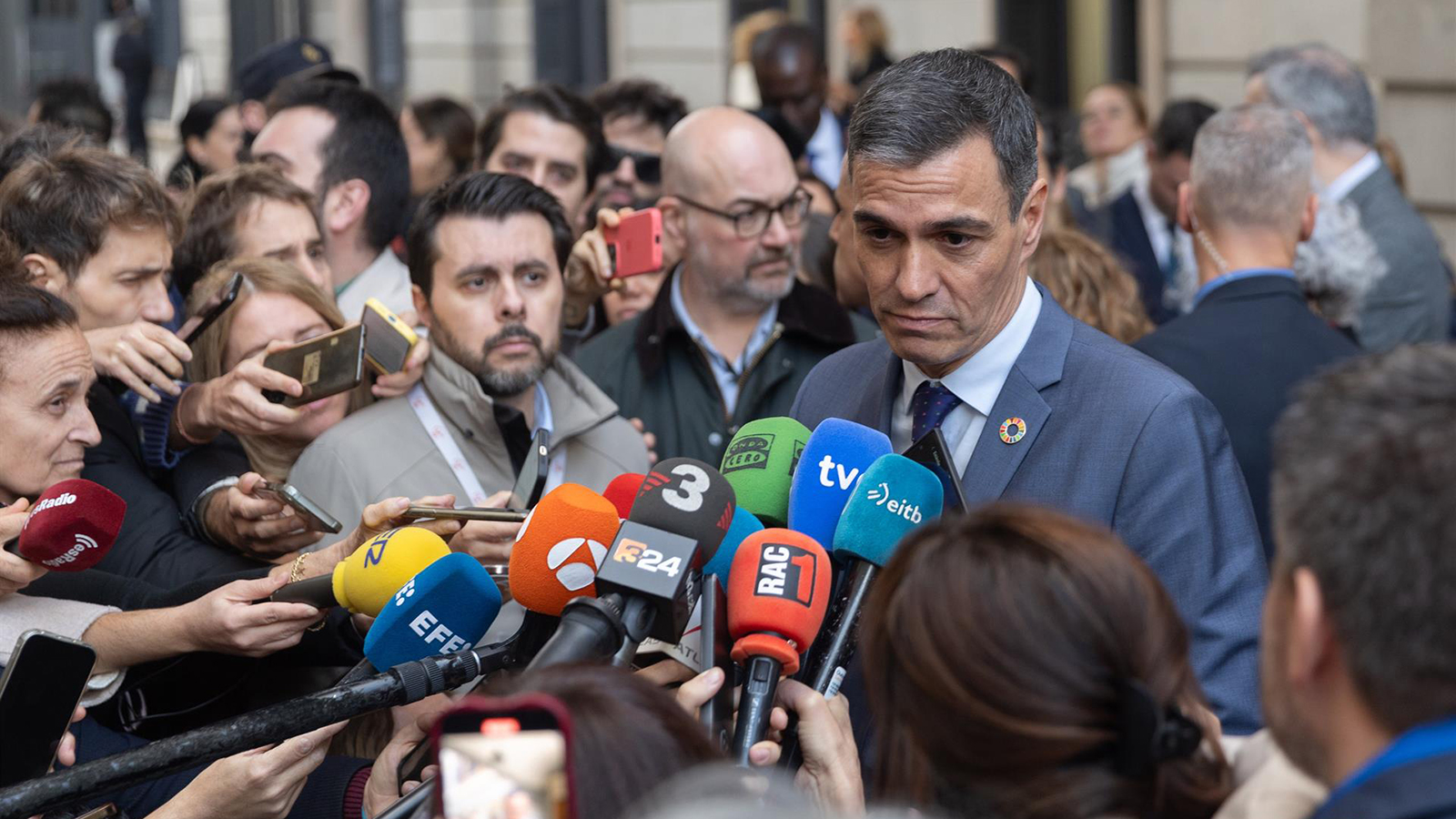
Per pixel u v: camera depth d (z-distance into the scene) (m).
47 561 1.75
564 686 1.06
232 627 1.93
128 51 12.70
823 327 3.37
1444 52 6.44
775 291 3.31
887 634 1.22
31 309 2.04
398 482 2.54
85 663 1.51
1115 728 1.15
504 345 2.60
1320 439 1.05
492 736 0.97
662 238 3.36
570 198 4.28
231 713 2.28
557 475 2.71
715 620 1.61
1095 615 1.15
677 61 11.16
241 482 2.32
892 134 1.82
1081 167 7.65
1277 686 1.11
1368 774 1.02
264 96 5.16
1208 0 7.75
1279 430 1.11
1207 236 3.02
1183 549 1.84
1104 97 6.45
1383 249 4.03
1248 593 1.85
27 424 2.02
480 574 1.70
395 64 12.48
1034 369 1.95
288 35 12.73
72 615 2.03
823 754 1.56
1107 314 3.27
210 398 2.50
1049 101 8.86
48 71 14.66
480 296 2.62
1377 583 1.00
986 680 1.14
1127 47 8.31
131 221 2.60
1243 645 1.82
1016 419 1.93
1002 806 1.14
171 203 2.77
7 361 2.01
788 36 5.19
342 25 12.41
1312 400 1.08
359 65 12.48
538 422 2.70
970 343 1.90
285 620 1.94
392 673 1.62
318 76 4.46
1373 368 1.06
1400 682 1.01
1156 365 1.95
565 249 2.74
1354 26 6.92
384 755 1.80
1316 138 4.13
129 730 2.22
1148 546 1.85
